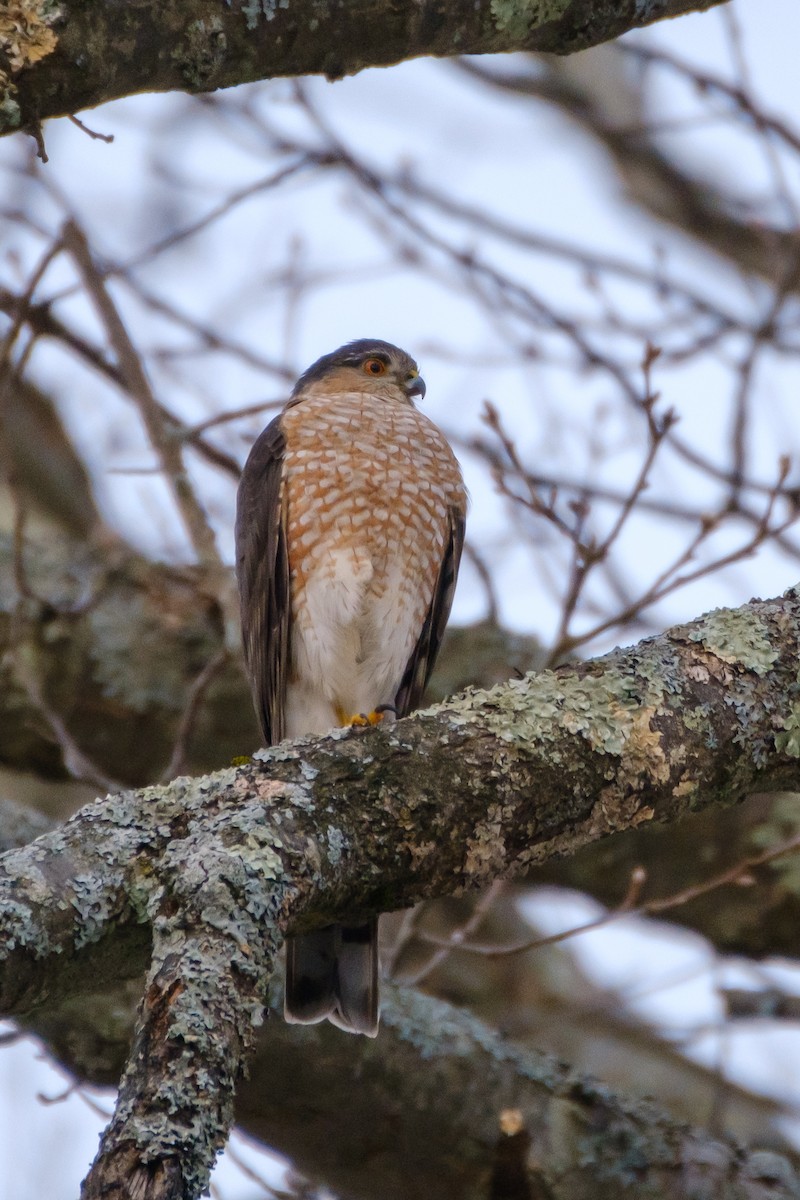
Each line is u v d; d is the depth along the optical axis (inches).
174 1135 172.1
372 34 222.8
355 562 387.2
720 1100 414.0
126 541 483.5
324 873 207.9
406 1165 322.0
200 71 215.6
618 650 241.3
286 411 408.8
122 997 312.2
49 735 454.3
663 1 240.4
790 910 426.3
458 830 217.9
